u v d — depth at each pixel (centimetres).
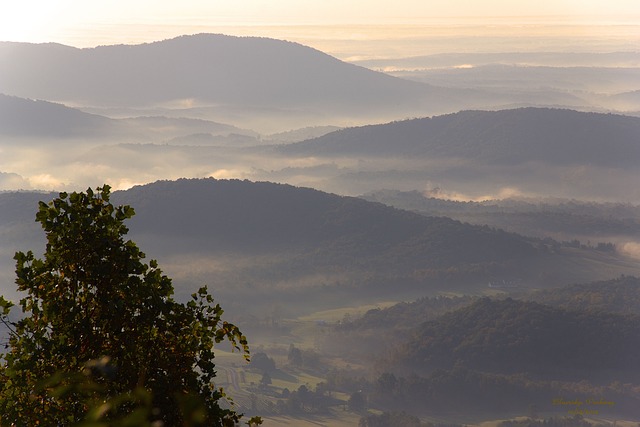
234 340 894
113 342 867
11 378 804
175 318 882
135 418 407
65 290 898
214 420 801
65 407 741
